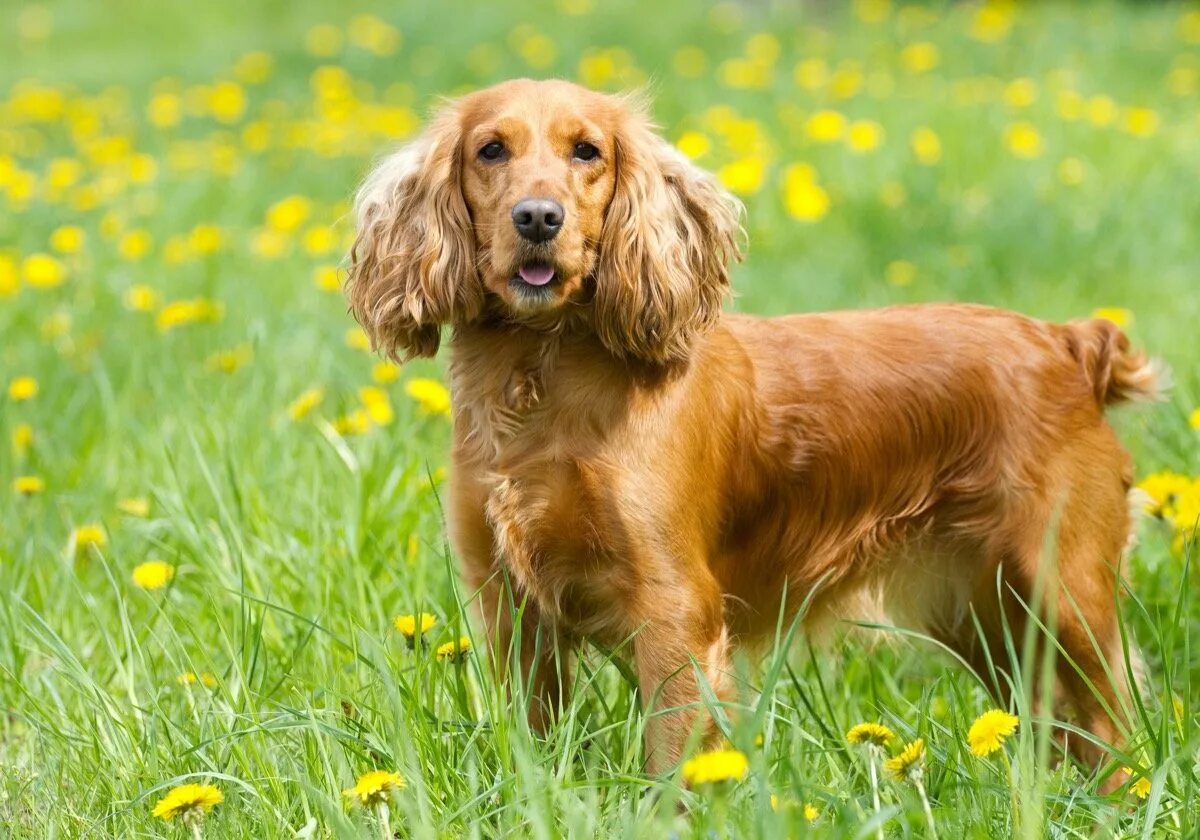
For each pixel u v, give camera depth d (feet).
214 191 31.81
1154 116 32.09
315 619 13.17
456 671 11.75
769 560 13.20
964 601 13.84
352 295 13.32
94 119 38.22
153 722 11.25
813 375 13.19
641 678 11.91
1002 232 25.94
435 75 43.39
